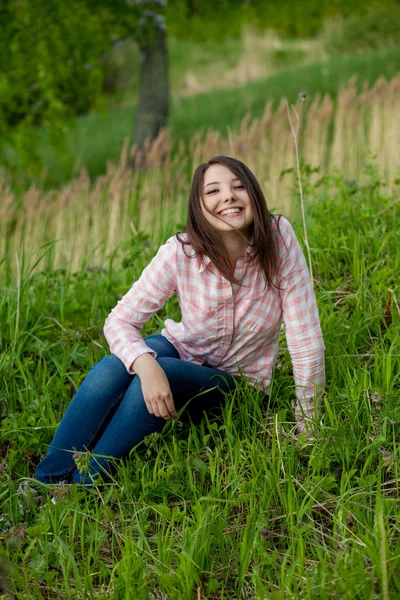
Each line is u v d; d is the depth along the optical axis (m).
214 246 2.20
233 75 18.28
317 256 3.51
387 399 2.27
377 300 3.04
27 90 9.05
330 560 1.80
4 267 4.07
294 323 2.30
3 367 2.95
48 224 6.06
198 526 1.91
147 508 2.08
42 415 2.68
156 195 5.69
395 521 1.96
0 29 8.71
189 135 12.70
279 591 1.68
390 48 16.80
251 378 2.47
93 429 2.31
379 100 6.96
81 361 3.04
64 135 9.18
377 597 1.65
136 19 10.22
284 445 2.16
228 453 2.26
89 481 2.29
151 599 1.82
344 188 4.16
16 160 11.57
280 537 1.96
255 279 2.26
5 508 2.26
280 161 6.31
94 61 9.35
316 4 11.84
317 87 13.96
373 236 3.52
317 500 2.04
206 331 2.36
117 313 2.40
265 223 2.18
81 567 1.99
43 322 3.42
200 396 2.36
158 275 2.34
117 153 12.79
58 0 8.78
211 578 1.82
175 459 2.29
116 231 5.57
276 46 19.58
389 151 6.17
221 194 2.16
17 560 2.02
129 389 2.25
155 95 11.97
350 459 2.19
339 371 2.58
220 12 11.23
